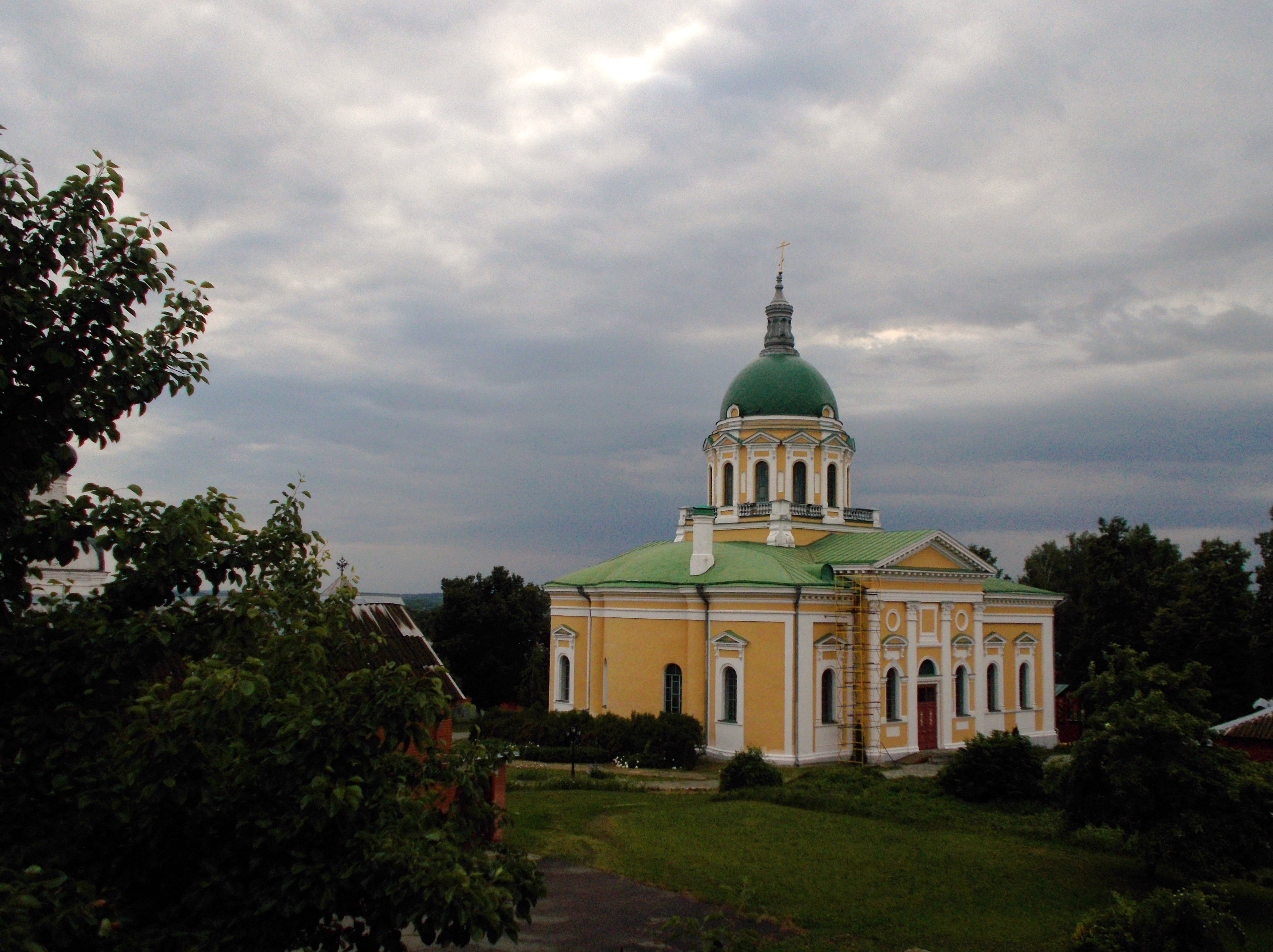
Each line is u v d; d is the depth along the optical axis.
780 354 59.59
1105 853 27.70
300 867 8.64
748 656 45.00
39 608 14.68
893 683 47.50
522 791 35.31
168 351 11.42
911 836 28.98
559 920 20.53
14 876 7.59
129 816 8.83
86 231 10.35
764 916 21.19
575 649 51.53
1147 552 68.88
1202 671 25.23
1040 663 58.56
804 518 54.72
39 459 10.41
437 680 9.77
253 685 8.69
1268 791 22.83
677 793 36.25
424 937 8.38
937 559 50.06
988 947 19.98
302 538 12.27
